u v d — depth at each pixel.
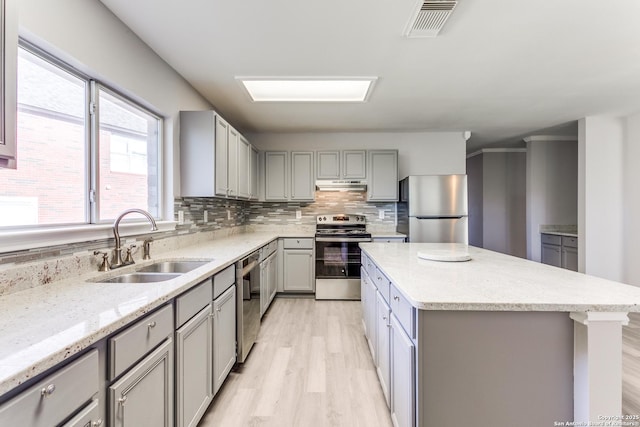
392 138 4.82
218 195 2.86
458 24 2.03
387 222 4.81
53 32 1.50
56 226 1.62
